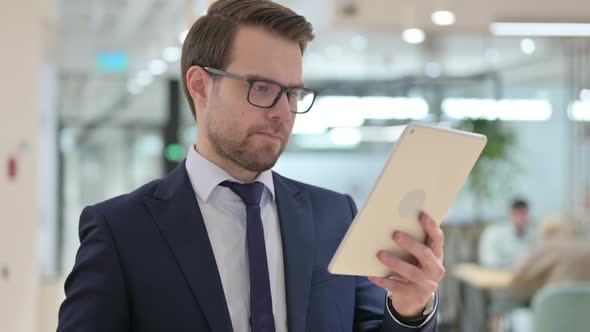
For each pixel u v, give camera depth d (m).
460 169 1.27
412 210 1.23
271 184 1.41
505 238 6.82
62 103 8.21
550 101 7.34
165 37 6.45
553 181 7.37
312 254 1.38
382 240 1.22
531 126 7.36
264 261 1.32
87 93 8.32
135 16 6.39
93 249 1.26
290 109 1.29
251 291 1.30
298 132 8.09
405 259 1.28
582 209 7.21
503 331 6.44
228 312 1.27
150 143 8.55
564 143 7.34
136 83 8.41
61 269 7.99
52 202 7.68
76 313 1.22
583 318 4.86
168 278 1.26
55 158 7.96
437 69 7.41
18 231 4.54
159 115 8.56
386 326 1.33
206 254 1.29
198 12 4.48
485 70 7.34
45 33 6.38
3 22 4.52
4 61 4.52
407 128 1.12
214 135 1.31
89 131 8.35
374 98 7.87
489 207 7.32
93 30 6.96
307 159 8.07
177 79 8.48
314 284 1.36
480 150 1.29
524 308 6.20
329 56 6.95
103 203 1.33
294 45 1.31
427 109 7.54
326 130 8.05
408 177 1.17
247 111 1.27
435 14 5.17
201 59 1.34
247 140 1.27
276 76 1.27
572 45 6.69
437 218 1.30
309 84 7.98
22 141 4.54
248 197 1.35
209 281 1.27
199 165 1.36
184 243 1.29
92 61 7.72
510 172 7.34
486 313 6.72
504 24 5.36
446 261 7.15
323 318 1.34
